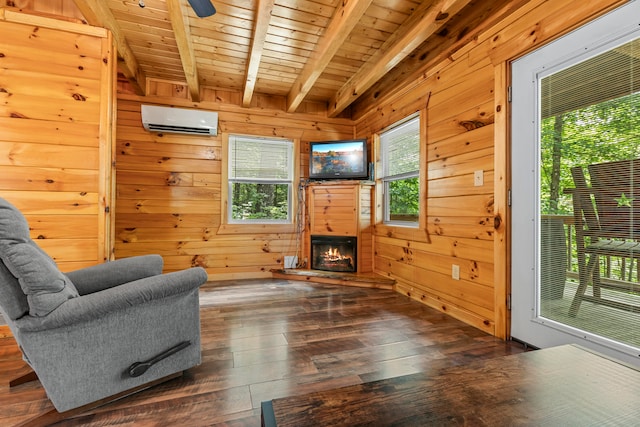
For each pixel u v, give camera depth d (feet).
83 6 7.13
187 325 5.36
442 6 6.84
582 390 2.72
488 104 7.53
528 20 6.46
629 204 4.99
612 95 5.14
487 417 2.35
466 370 3.09
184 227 12.82
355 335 7.35
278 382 5.30
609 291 5.27
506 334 7.04
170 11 7.18
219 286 12.19
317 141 13.93
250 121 13.75
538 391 2.71
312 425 2.26
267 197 14.34
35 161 7.39
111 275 6.17
